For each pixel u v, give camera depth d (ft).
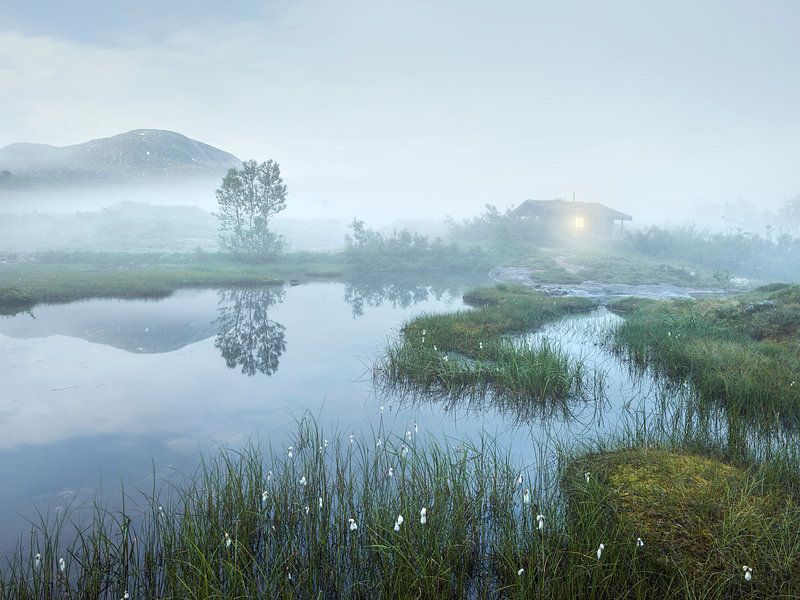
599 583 16.99
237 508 21.50
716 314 67.36
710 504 21.27
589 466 25.99
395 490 23.94
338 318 83.76
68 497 25.48
